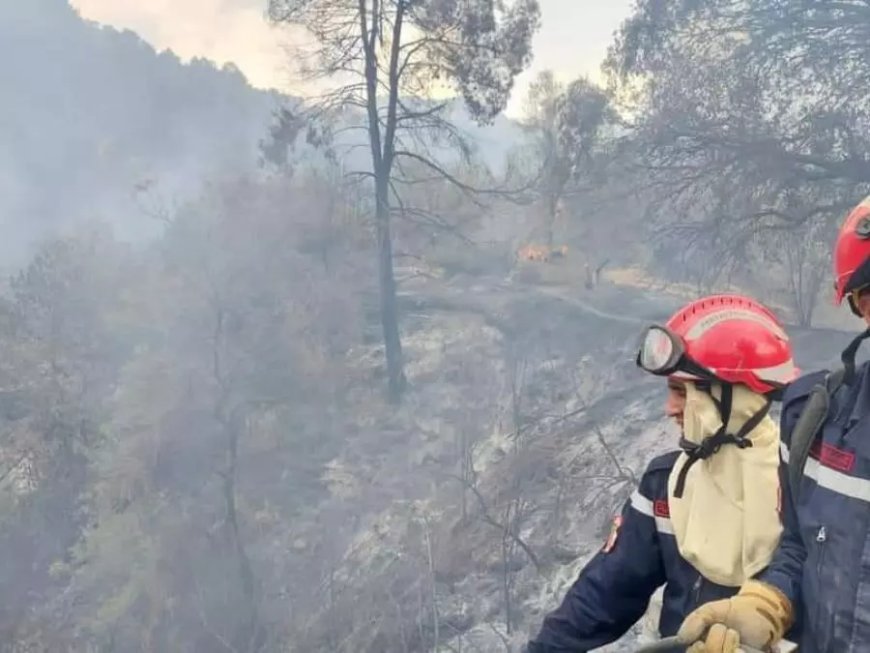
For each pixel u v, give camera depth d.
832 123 23.03
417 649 19.80
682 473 2.49
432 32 35.25
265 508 28.28
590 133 35.62
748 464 2.42
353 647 20.97
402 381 33.12
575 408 27.09
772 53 24.45
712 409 2.46
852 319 31.66
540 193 39.47
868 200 1.99
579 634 2.72
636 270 40.62
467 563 21.27
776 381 2.44
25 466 32.88
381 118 36.66
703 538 2.45
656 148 26.38
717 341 2.45
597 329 32.25
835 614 1.84
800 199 24.44
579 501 21.38
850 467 1.87
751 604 2.01
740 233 25.73
